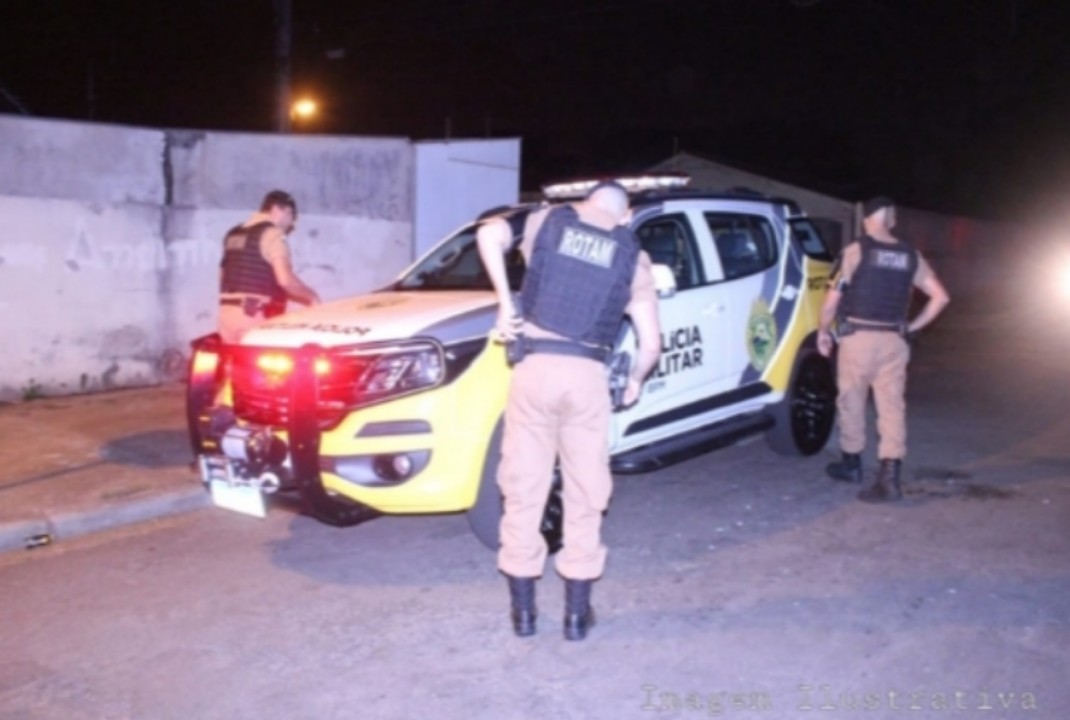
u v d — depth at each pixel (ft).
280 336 19.02
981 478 25.59
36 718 14.44
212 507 23.89
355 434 18.01
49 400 32.40
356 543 21.26
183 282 35.01
